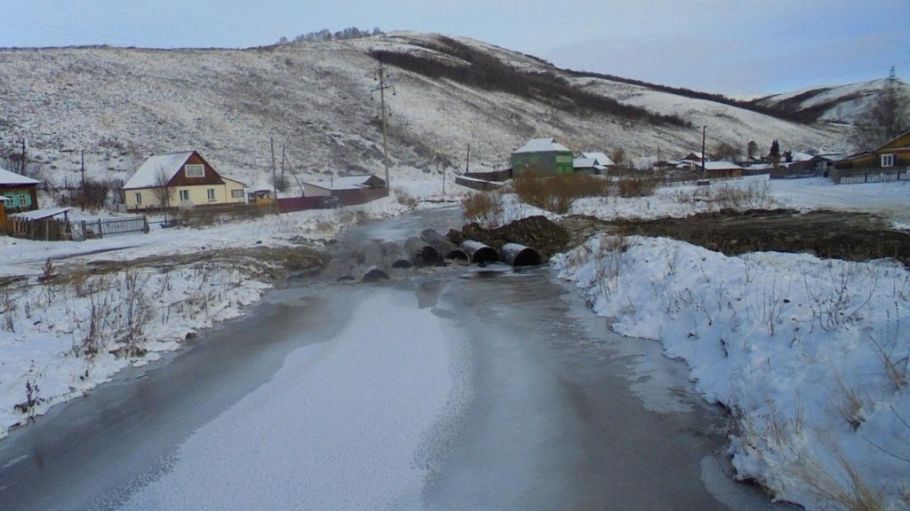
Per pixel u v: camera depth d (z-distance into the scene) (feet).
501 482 17.38
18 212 109.50
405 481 17.57
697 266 34.99
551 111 383.86
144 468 19.08
